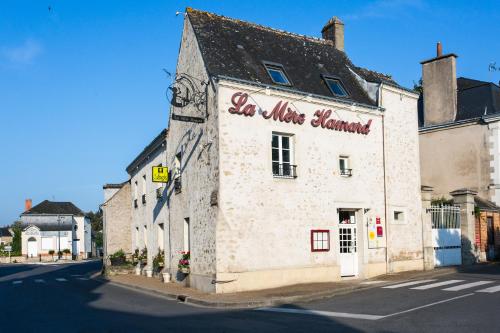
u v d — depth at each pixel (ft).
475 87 78.48
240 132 46.44
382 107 57.41
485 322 26.89
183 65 55.01
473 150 74.79
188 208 52.70
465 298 35.32
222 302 38.68
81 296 50.08
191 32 52.60
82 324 31.68
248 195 46.29
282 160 49.49
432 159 79.41
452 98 78.13
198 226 49.19
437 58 80.12
